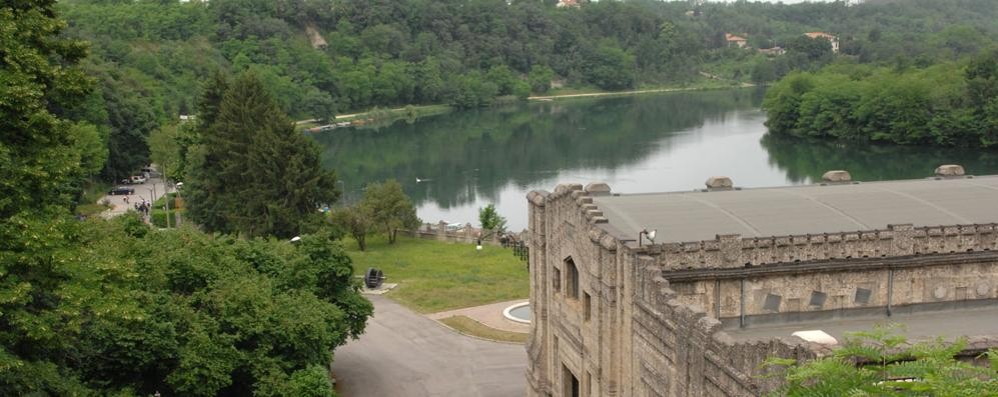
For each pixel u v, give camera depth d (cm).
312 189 11506
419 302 9606
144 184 17150
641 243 4741
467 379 7381
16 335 4031
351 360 7875
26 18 4512
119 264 4478
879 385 2588
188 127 14200
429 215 16525
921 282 5069
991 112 19875
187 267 5956
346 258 7450
